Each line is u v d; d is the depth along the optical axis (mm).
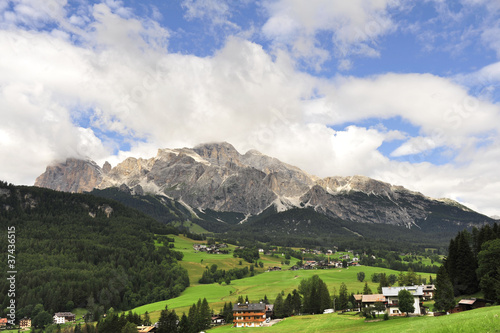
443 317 81750
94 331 161000
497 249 115250
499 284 100562
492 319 57531
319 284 169375
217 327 154625
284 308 167250
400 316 111500
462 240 132375
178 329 139875
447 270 135000
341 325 109688
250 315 153375
